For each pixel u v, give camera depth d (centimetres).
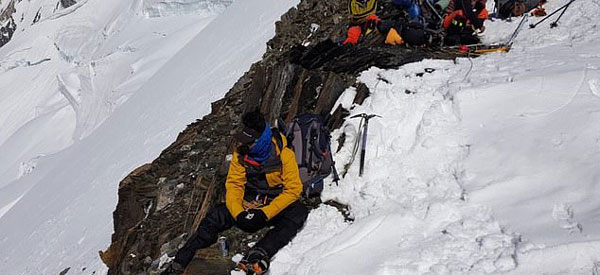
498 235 338
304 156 434
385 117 498
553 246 304
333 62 630
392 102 512
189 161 667
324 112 554
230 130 707
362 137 480
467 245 340
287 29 1016
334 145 502
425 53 643
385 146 477
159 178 666
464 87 509
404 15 797
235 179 404
